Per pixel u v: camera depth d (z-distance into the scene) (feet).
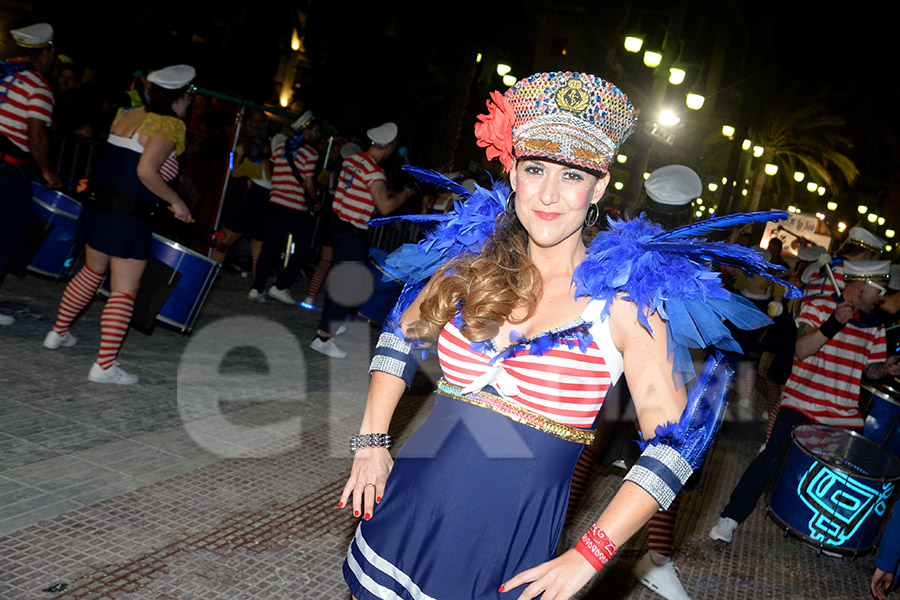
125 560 9.50
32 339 17.26
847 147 99.86
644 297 5.36
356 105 50.70
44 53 16.70
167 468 12.35
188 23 56.85
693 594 12.01
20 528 9.73
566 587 5.13
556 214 5.70
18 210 16.83
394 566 5.72
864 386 17.44
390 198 21.35
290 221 26.76
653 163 65.51
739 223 5.63
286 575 9.96
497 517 5.53
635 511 5.19
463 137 84.33
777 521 14.87
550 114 5.69
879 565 12.28
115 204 14.94
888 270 14.97
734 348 5.34
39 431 12.72
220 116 28.86
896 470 14.20
